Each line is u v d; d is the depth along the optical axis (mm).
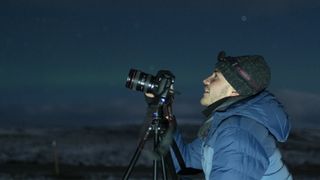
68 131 66062
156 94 3076
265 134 2604
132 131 67312
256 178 2527
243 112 2617
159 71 3115
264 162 2549
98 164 27203
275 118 2637
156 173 3107
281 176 2691
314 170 25328
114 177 18797
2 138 50375
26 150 36656
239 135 2547
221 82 2855
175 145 3322
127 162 28641
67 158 30656
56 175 19516
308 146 52438
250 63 2771
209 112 2920
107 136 59312
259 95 2740
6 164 24766
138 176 19078
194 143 3496
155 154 3043
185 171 3467
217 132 2629
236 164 2504
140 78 3098
